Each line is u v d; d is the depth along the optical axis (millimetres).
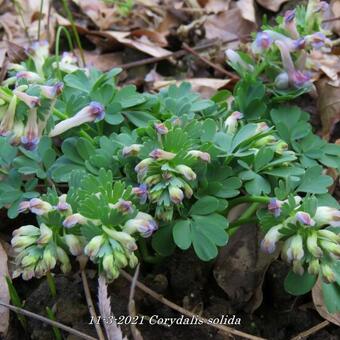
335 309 346
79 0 577
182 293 385
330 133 455
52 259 330
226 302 385
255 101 417
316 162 405
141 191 338
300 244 332
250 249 395
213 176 368
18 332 377
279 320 383
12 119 342
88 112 370
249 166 374
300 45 408
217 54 535
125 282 384
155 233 357
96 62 541
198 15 584
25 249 334
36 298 380
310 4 425
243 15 557
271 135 380
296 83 421
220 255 395
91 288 382
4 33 559
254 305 384
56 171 375
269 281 390
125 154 354
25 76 386
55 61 432
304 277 346
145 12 589
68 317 373
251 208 386
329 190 419
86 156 378
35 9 570
